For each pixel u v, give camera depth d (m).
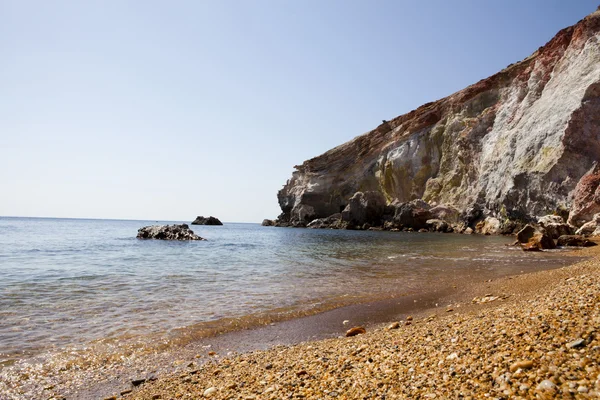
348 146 105.31
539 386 3.38
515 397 3.35
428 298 12.33
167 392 5.50
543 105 58.06
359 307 11.40
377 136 101.06
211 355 7.46
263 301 12.41
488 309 8.49
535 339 4.52
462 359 4.57
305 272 19.70
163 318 10.27
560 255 24.75
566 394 3.19
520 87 70.12
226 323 9.75
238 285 15.61
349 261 24.91
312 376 5.24
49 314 10.63
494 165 65.75
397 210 77.75
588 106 47.25
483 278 15.75
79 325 9.52
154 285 15.72
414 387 4.12
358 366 5.32
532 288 11.17
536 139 55.06
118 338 8.51
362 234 64.25
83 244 42.06
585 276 10.16
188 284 16.00
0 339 8.33
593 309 5.05
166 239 50.53
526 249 29.16
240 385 5.37
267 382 5.31
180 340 8.40
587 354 3.75
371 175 96.00
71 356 7.37
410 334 6.92
